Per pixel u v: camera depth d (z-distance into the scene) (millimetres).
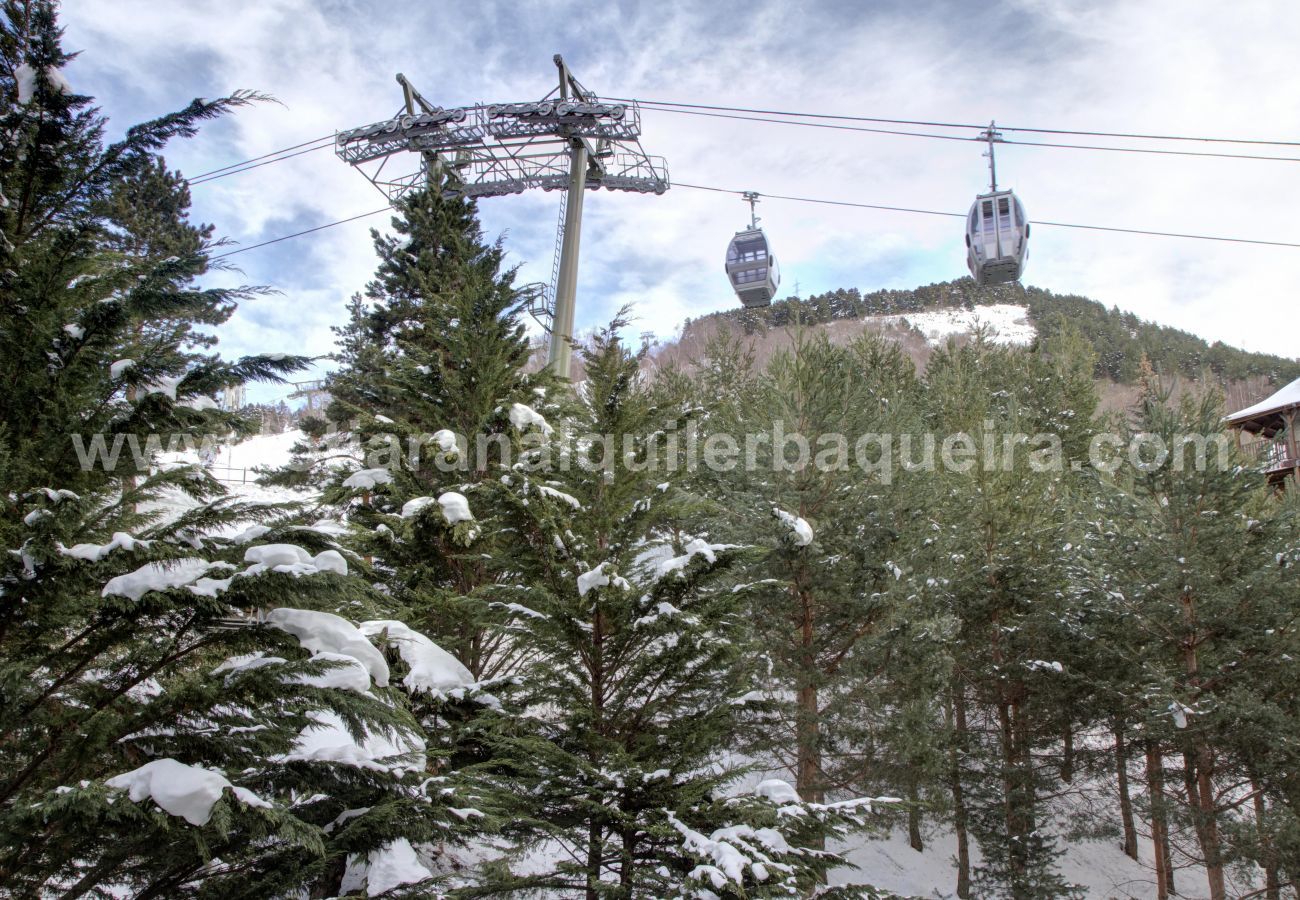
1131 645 14906
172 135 4441
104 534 4461
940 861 17219
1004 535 15906
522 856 7062
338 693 4078
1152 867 18641
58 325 4238
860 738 11570
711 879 5316
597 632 7469
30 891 3764
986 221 18891
